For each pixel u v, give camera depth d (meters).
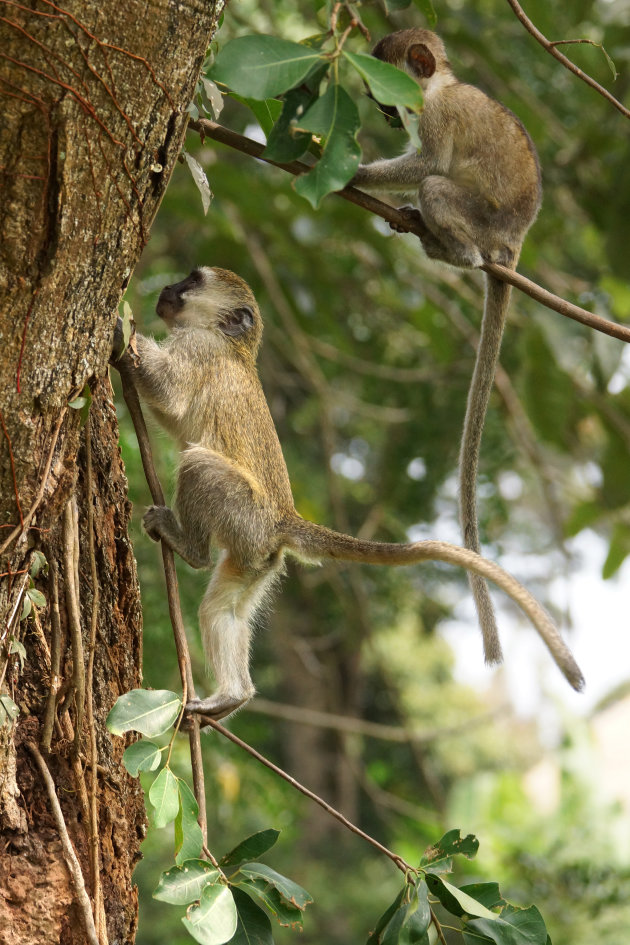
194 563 6.90
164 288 7.66
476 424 8.00
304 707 23.59
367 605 15.38
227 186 11.90
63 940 4.72
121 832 5.24
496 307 8.09
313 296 14.63
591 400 13.51
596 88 5.70
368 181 8.02
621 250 13.43
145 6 4.15
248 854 5.20
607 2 14.16
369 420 20.34
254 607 7.18
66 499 4.75
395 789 20.55
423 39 8.38
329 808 5.44
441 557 5.91
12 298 4.28
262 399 7.57
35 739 4.86
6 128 4.12
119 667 5.40
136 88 4.25
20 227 4.22
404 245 13.81
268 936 5.07
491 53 13.18
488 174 8.07
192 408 7.24
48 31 4.03
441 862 5.39
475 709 25.12
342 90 4.54
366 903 20.72
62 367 4.49
